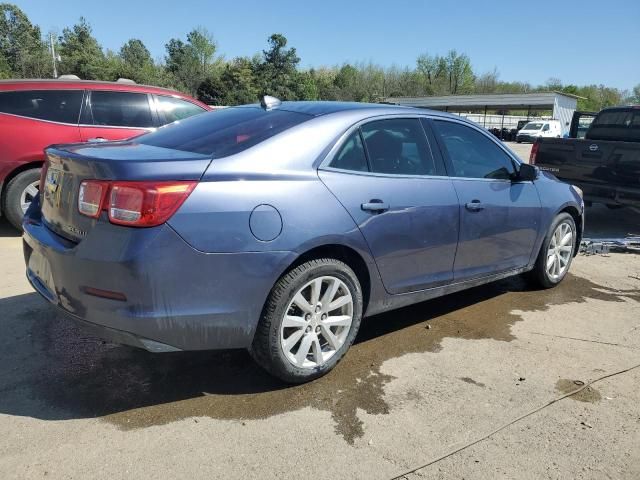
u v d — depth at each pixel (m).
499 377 3.46
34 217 3.37
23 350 3.60
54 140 6.43
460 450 2.71
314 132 3.25
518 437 2.84
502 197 4.32
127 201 2.60
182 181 2.70
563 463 2.64
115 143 3.52
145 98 7.09
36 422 2.82
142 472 2.48
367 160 3.45
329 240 3.11
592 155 7.63
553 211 4.92
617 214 9.62
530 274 5.14
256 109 3.70
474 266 4.20
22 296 4.49
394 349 3.81
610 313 4.66
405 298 3.73
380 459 2.62
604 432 2.91
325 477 2.49
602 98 88.38
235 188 2.82
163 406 3.01
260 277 2.88
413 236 3.60
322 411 3.01
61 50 73.12
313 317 3.19
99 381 3.25
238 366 3.48
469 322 4.36
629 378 3.51
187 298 2.72
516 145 35.34
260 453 2.64
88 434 2.74
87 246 2.67
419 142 3.84
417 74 88.25
